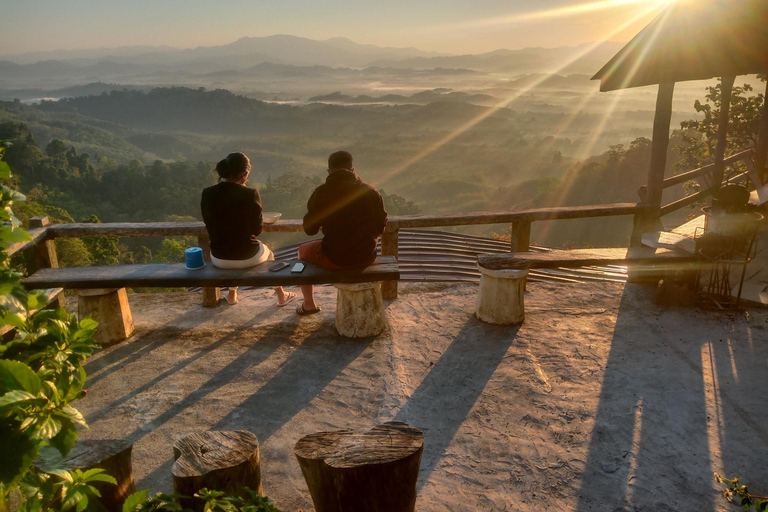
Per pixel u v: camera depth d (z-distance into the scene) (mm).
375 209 4094
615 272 6336
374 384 3758
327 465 1969
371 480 1984
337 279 4086
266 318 4895
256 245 4301
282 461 2980
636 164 127750
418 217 5059
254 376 3885
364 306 4387
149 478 2842
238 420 3365
